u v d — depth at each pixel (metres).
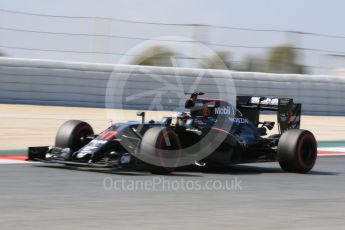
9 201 19.30
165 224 16.72
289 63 60.81
